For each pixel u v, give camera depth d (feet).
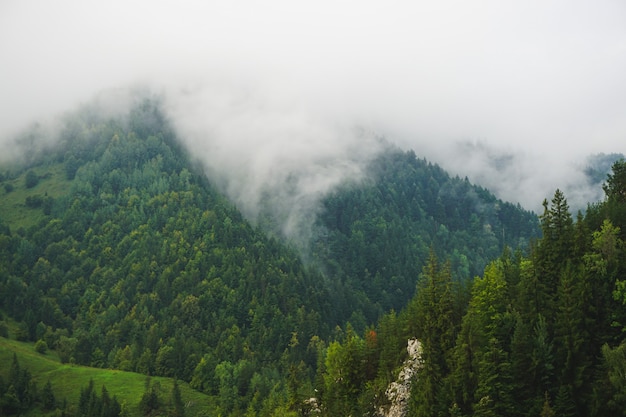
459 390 331.57
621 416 282.97
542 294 354.33
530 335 331.77
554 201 392.68
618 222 381.81
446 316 375.45
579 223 367.45
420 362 376.27
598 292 328.70
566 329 320.09
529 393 316.40
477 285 382.83
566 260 359.05
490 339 330.34
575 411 299.79
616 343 312.71
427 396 339.57
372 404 382.63
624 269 333.83
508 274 410.93
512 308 360.69
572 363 311.06
